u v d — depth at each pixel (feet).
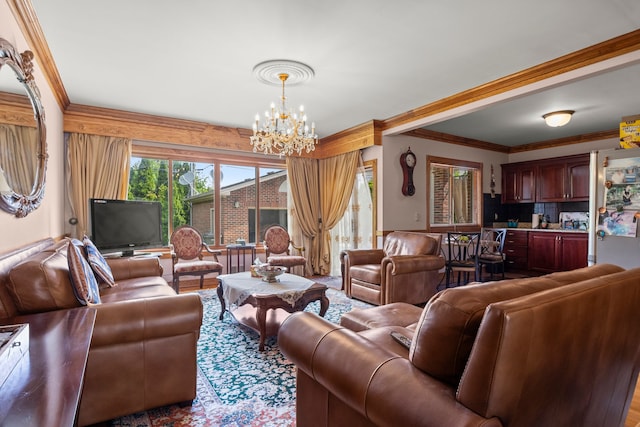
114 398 5.59
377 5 7.18
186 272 13.83
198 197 17.51
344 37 8.49
